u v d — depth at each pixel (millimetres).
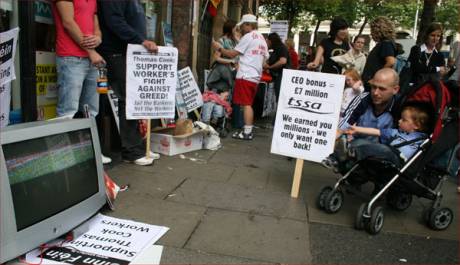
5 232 2379
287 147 4238
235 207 3828
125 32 4434
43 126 2646
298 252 3062
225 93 7211
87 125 3086
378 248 3240
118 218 3363
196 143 5875
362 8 23797
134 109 4703
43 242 2648
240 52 6758
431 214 3662
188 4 7516
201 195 4062
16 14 3900
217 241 3129
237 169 5113
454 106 3580
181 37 7609
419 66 6172
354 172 3768
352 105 4137
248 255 2959
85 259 2715
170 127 5859
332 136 4078
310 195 4336
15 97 4055
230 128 7949
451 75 6660
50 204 2709
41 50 4359
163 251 2912
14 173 2449
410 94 3695
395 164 3455
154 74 4746
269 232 3357
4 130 2438
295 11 21484
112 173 4480
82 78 4199
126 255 2809
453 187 5191
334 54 6172
